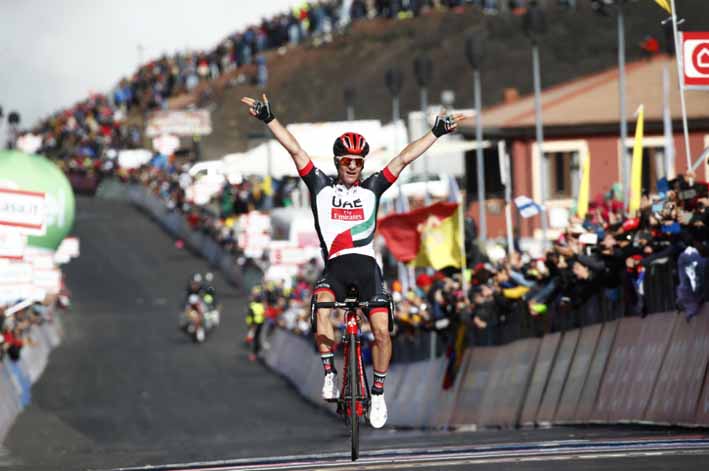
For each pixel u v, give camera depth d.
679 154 91.88
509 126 97.81
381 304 23.97
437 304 57.75
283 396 84.19
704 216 34.78
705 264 34.22
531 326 49.06
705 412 33.56
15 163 84.31
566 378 44.97
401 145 101.75
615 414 40.12
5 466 38.41
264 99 24.22
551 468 23.00
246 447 48.97
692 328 35.09
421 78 91.69
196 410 77.06
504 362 52.09
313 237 114.62
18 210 52.12
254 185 145.62
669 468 21.80
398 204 82.69
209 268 165.88
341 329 75.19
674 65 100.19
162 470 30.41
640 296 38.72
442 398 59.16
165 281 155.88
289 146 24.27
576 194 97.94
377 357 24.28
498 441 35.62
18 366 81.25
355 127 101.00
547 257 45.06
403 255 59.91
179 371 96.81
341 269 24.06
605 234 41.50
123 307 136.88
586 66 195.00
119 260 171.50
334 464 28.42
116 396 83.38
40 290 69.88
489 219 95.19
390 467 25.86
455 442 37.78
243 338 116.94
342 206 24.11
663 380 36.69
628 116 94.44
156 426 69.69
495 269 55.16
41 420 71.94
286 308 103.62
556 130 97.50
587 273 41.44
